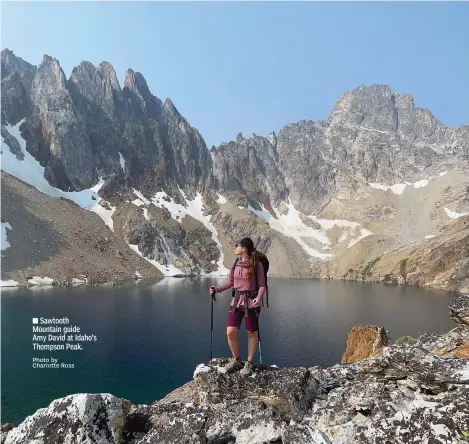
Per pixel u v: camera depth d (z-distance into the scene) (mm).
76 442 6402
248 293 8523
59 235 171625
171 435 6492
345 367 9875
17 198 180875
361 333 22250
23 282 130000
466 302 13172
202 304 100688
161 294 119812
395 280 172250
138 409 8125
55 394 43781
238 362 8875
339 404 8039
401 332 70688
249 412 7195
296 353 59844
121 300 105250
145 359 56469
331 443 6125
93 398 7016
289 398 7949
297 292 136750
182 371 51938
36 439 6523
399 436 5648
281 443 6539
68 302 98812
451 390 7391
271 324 79812
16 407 40344
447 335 13445
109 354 58469
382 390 8125
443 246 167500
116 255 182250
